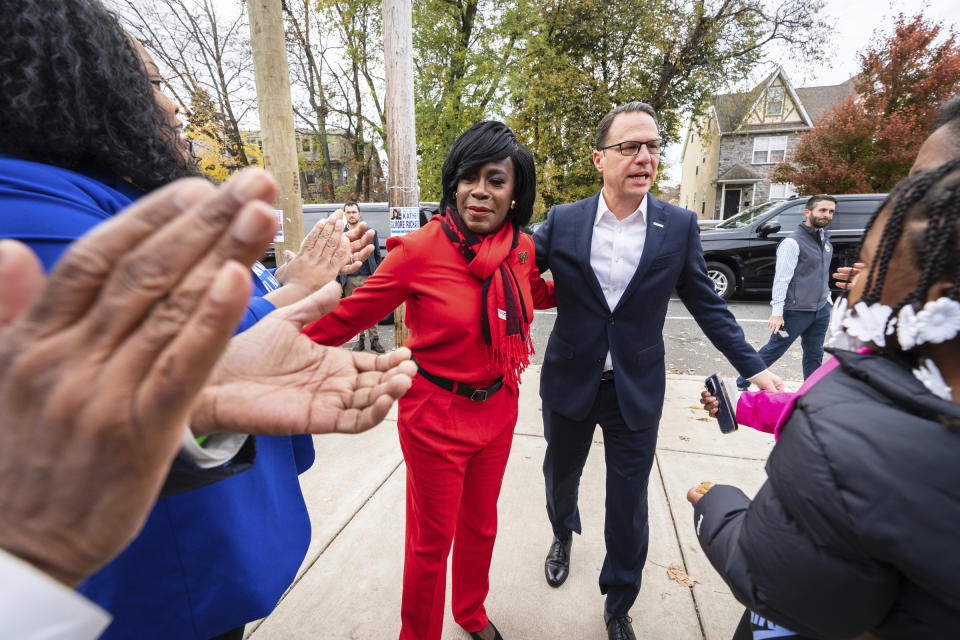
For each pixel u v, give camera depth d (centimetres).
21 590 29
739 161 2588
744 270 761
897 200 57
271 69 331
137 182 72
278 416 53
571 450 174
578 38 1430
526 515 230
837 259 704
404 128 389
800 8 1306
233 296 24
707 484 105
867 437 55
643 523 162
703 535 89
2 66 53
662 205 164
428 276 125
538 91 1357
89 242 25
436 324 125
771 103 1770
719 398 133
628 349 158
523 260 143
